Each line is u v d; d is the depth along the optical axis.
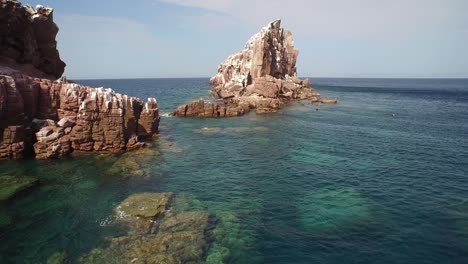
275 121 58.12
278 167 30.81
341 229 18.61
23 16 38.12
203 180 26.80
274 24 108.12
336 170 29.89
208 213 20.20
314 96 102.12
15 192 21.97
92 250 15.77
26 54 39.34
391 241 17.20
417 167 30.83
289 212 20.84
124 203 20.80
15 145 28.73
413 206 21.72
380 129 51.53
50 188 23.58
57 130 31.09
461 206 21.62
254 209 21.23
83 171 27.30
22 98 29.88
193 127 51.53
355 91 152.38
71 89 32.81
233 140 42.53
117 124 32.97
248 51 100.31
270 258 15.65
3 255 15.47
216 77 135.62
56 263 14.75
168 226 18.19
